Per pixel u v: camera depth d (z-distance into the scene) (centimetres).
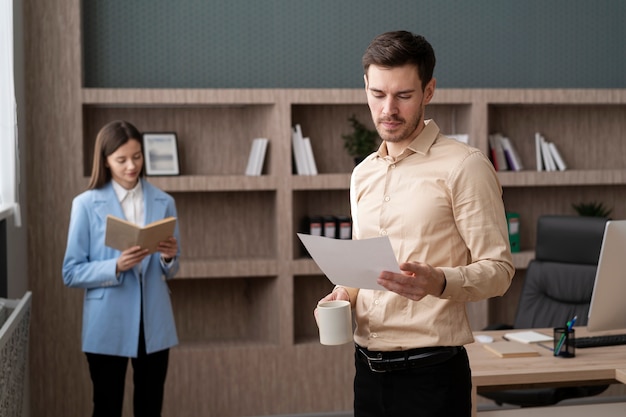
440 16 515
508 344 315
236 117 498
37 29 451
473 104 486
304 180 473
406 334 209
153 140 479
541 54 527
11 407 268
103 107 483
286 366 477
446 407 208
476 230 201
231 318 508
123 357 346
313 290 517
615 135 537
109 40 484
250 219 505
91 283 335
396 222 209
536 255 419
